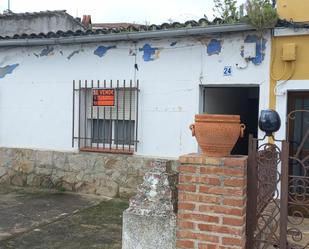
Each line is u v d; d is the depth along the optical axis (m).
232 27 6.98
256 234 3.92
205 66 7.55
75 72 8.68
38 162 9.08
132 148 8.33
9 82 9.35
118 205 7.76
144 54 8.05
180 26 7.61
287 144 3.81
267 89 7.07
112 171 8.41
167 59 7.86
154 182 4.16
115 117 8.49
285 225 3.81
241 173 3.64
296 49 6.82
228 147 3.77
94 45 8.47
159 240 3.96
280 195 3.88
